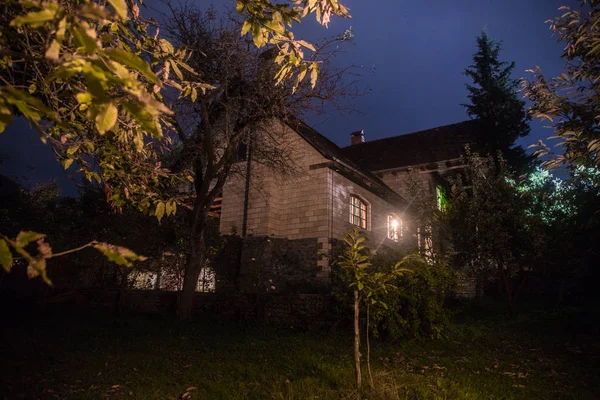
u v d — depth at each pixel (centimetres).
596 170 496
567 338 935
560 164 504
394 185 2056
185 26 980
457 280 1005
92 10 111
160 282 1380
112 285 1201
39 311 989
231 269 1473
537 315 1305
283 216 1475
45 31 138
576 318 1165
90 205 1155
